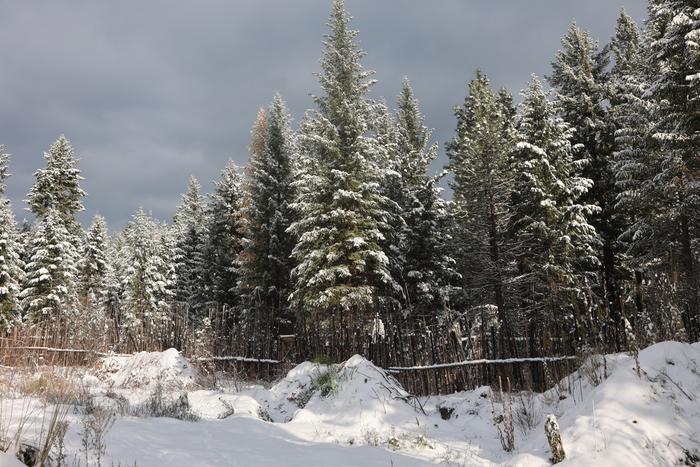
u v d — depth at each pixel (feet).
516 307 77.05
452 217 83.41
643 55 74.90
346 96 74.38
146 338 63.36
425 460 23.45
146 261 129.70
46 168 122.62
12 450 15.31
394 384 36.78
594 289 65.57
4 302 99.55
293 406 37.37
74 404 27.96
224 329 61.16
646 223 66.59
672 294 32.65
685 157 60.64
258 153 104.47
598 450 18.90
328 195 71.82
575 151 77.41
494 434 27.73
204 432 25.11
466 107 104.63
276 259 79.51
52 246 109.19
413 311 71.56
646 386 21.72
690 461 18.49
